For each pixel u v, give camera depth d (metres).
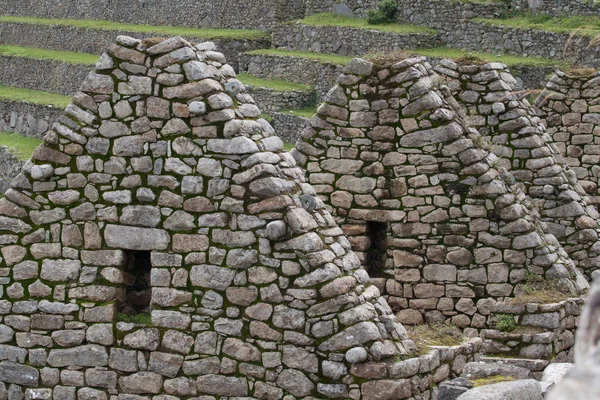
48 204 16.12
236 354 15.48
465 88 23.03
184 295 15.67
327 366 15.12
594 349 7.73
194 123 15.64
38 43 96.31
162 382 15.75
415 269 19.72
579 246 23.48
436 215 19.64
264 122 16.12
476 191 19.50
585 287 19.86
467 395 13.09
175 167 15.70
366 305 15.27
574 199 23.36
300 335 15.23
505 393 13.10
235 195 15.46
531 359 17.28
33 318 16.14
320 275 15.16
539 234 19.70
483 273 19.53
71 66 85.06
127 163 15.88
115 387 15.93
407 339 15.59
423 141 19.59
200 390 15.62
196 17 87.94
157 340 15.77
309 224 15.40
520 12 67.56
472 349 17.41
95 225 16.00
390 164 19.75
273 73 74.50
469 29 68.25
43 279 16.12
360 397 15.05
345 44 73.69
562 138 27.95
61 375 16.08
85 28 92.06
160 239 15.77
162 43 15.79
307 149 20.02
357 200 19.86
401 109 19.66
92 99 16.00
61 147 16.06
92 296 16.00
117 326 15.91
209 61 16.05
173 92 15.70
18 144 74.69
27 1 103.69
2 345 16.23
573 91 27.78
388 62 19.73
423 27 71.19
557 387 7.85
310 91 70.94
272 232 15.25
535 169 23.20
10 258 16.20
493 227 19.50
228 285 15.52
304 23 77.50
